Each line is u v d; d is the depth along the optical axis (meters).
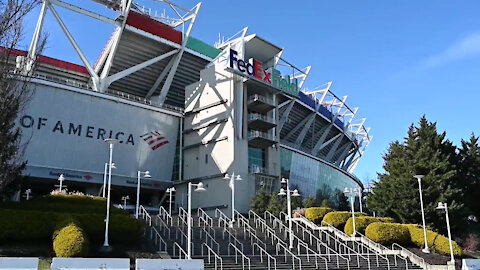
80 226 21.78
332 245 30.72
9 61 22.02
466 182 41.38
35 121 41.88
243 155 47.66
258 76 49.41
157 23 50.84
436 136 39.59
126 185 47.78
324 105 75.69
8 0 21.81
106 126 46.56
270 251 27.67
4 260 13.51
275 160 51.59
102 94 46.34
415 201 35.16
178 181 51.16
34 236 21.12
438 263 28.08
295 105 64.62
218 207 46.41
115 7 48.94
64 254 19.39
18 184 24.11
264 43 55.47
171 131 52.31
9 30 21.89
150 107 50.19
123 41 49.81
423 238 30.58
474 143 42.47
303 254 27.45
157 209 48.97
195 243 26.78
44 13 43.78
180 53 53.16
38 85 42.25
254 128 51.38
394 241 30.80
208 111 50.91
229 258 24.48
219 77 50.59
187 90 54.38
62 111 43.66
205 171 49.12
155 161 50.41
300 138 69.31
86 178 45.12
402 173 37.62
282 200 43.97
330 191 66.69
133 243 23.94
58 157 43.34
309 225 35.47
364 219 33.19
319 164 64.38
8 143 22.31
